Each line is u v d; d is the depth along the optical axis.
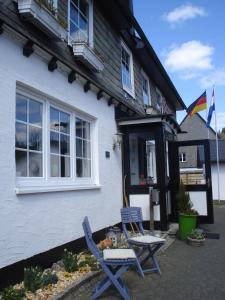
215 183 21.61
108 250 4.55
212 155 21.72
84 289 4.51
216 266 5.71
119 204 8.42
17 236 4.47
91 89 7.05
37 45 4.94
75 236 6.02
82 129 6.93
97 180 7.25
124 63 10.34
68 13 6.70
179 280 4.98
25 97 5.07
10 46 4.54
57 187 5.52
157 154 8.52
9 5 4.72
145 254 6.32
